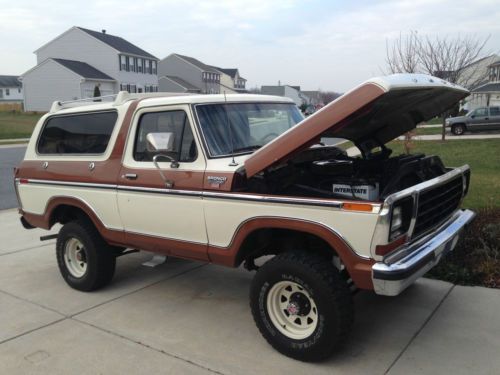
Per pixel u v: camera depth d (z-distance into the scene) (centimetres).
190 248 436
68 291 544
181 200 427
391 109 418
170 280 566
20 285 567
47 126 564
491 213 656
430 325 427
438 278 524
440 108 481
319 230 354
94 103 594
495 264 520
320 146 485
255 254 434
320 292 355
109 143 491
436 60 2075
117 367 379
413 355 380
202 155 418
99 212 499
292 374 362
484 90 4672
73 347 413
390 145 1834
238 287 541
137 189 459
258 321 396
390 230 331
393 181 391
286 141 356
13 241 758
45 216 557
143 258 651
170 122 443
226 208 399
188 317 466
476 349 386
